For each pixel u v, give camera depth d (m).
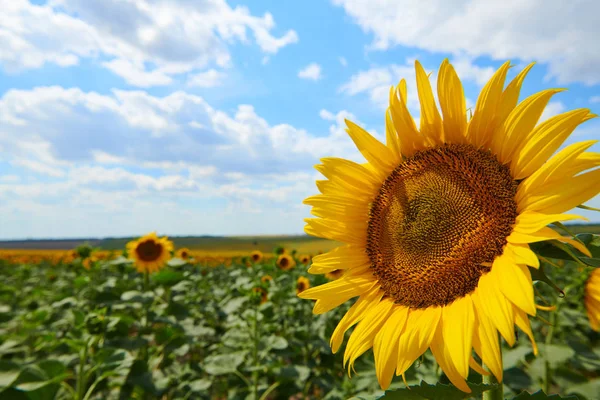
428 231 0.33
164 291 1.36
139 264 1.49
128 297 1.11
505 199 0.29
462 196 0.32
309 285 1.55
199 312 1.69
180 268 1.60
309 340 1.22
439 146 0.36
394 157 0.39
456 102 0.33
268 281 1.68
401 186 0.37
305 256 2.46
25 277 2.52
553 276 1.42
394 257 0.36
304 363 1.15
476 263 0.29
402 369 0.28
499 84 0.30
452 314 0.29
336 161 0.41
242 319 1.30
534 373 0.70
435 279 0.31
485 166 0.31
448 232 0.32
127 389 0.89
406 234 0.35
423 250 0.33
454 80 0.33
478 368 0.25
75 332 0.93
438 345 0.28
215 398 1.16
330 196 0.42
